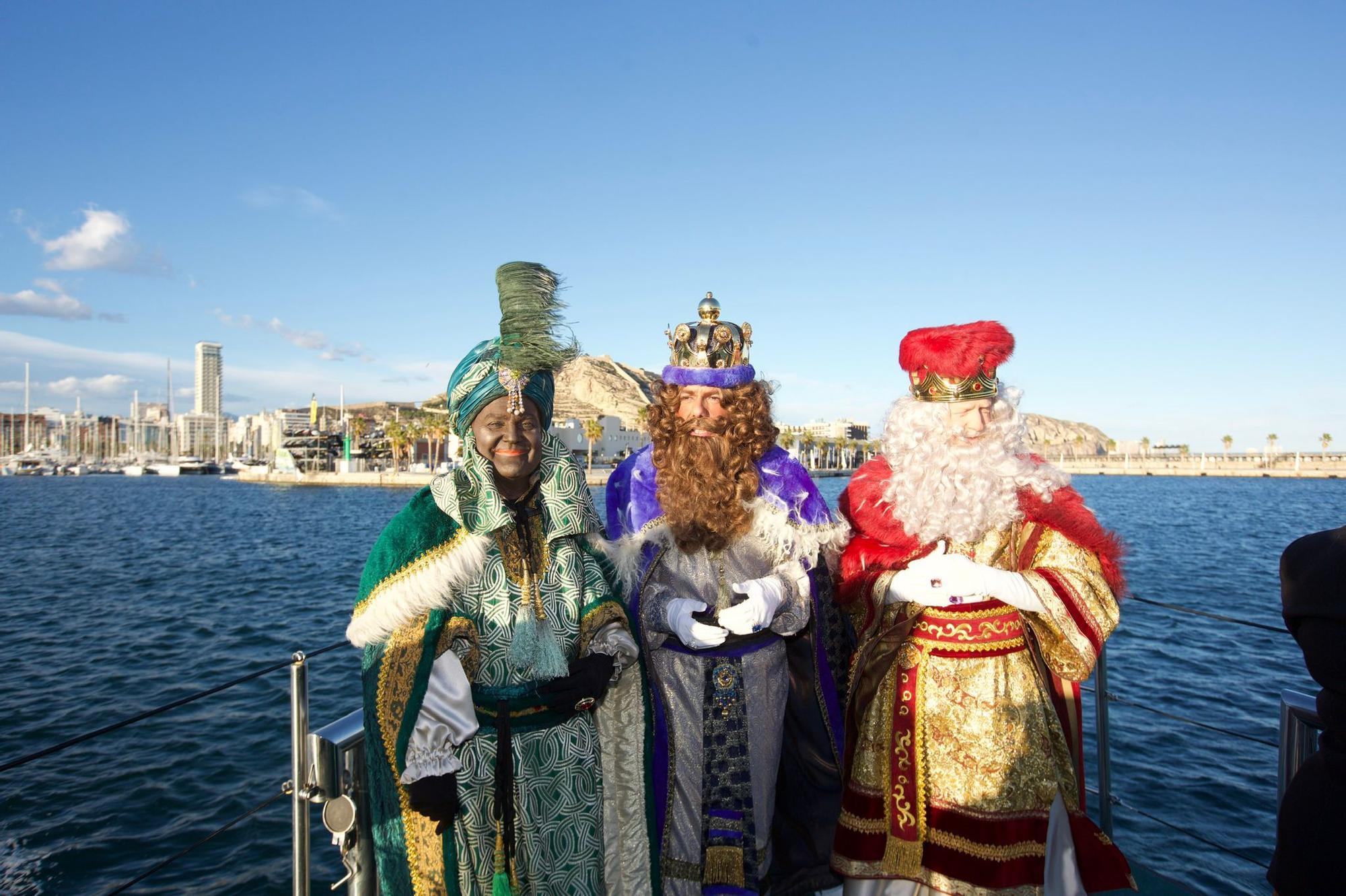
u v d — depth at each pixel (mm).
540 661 2035
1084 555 2328
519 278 2033
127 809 8172
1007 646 2322
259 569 29453
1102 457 189375
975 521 2301
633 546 2479
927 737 2316
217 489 110438
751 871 2443
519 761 2035
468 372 2072
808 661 2777
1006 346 2352
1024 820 2254
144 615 20141
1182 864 6062
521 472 2074
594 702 2127
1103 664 2885
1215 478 159875
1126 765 7977
